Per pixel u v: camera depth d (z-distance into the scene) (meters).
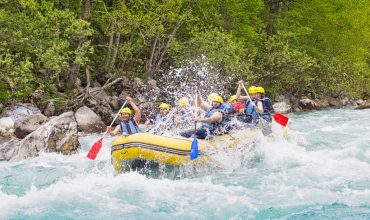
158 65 21.17
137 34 21.36
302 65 24.78
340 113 22.58
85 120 15.20
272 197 7.57
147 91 19.98
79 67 18.11
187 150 8.88
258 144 10.29
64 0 18.64
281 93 26.36
